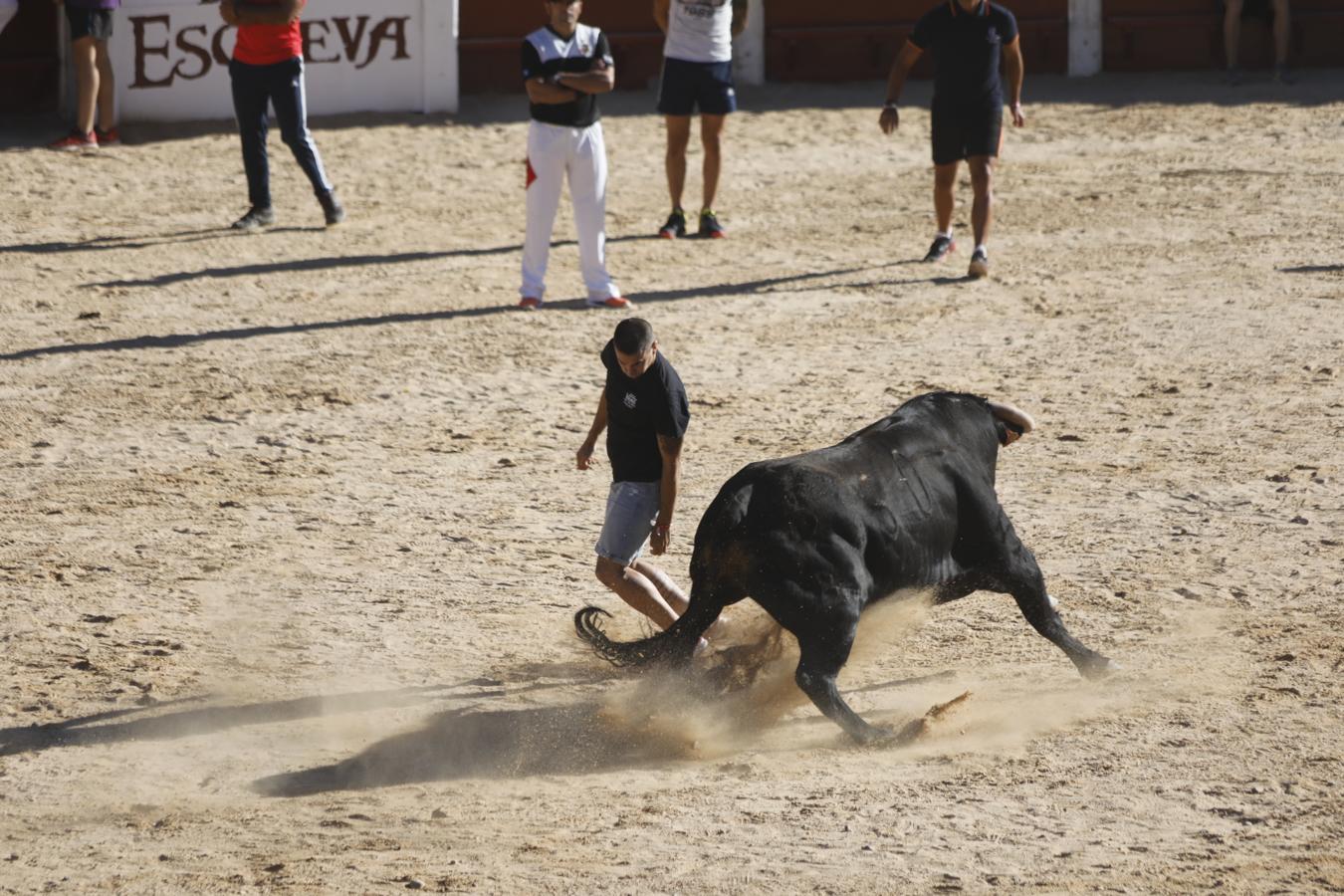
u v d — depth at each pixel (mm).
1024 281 29312
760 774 12406
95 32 39688
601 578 14664
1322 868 10180
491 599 16312
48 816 11773
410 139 42344
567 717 13664
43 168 38531
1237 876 10047
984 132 29297
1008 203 35750
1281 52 48625
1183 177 37656
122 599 16266
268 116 43188
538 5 47062
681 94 32344
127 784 12375
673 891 10031
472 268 30766
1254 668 14109
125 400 23109
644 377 13844
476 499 19312
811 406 22469
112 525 18453
